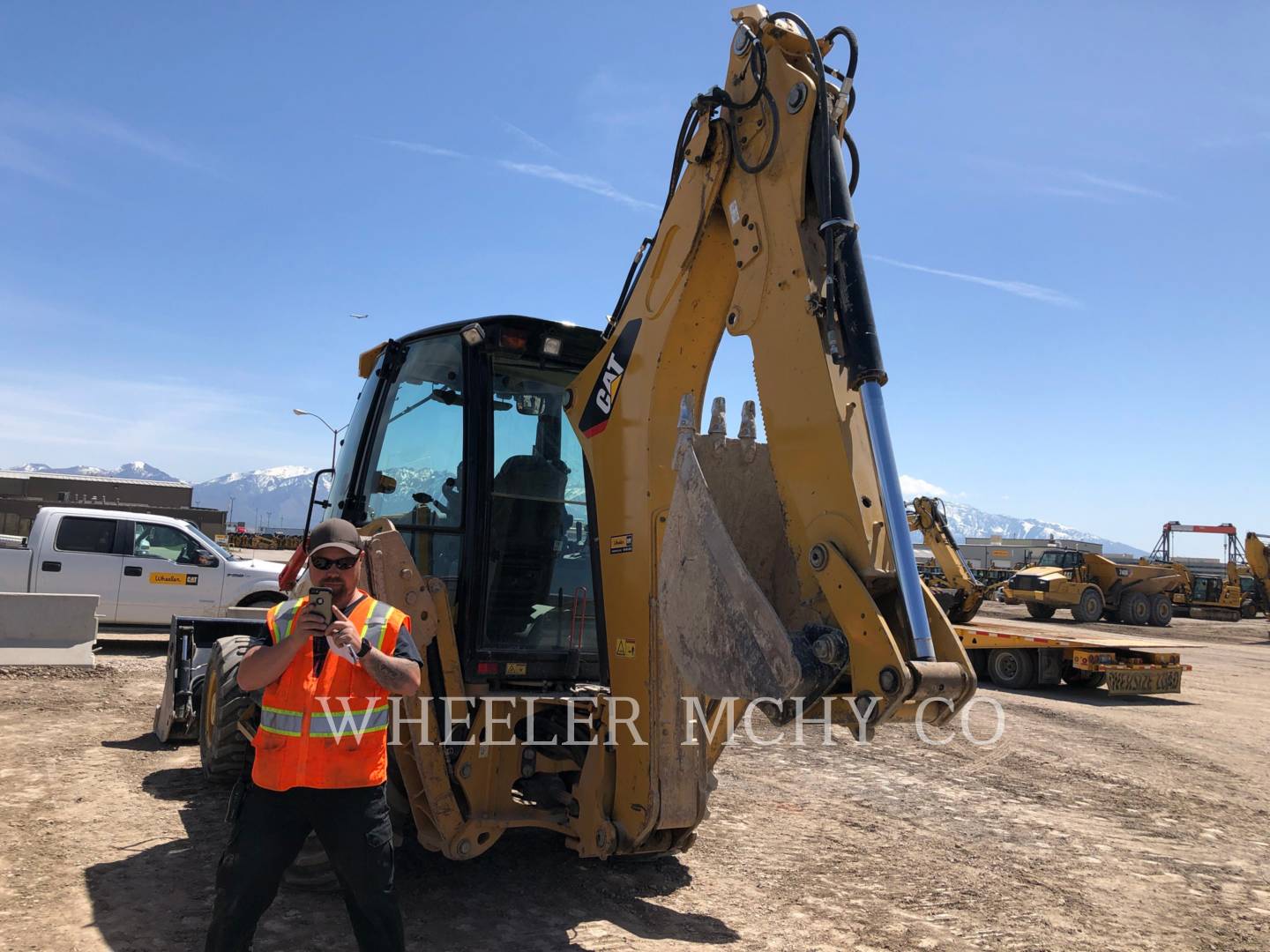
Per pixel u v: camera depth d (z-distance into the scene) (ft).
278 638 10.02
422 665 13.30
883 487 9.57
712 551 10.25
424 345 16.11
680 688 13.24
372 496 16.81
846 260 10.21
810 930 13.62
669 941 12.80
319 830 9.67
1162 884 16.97
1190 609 127.13
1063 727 34.91
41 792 18.28
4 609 32.32
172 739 23.09
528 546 14.94
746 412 14.37
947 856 17.92
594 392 14.43
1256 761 30.32
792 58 12.10
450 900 13.92
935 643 9.72
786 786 23.02
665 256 13.41
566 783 14.99
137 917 12.64
